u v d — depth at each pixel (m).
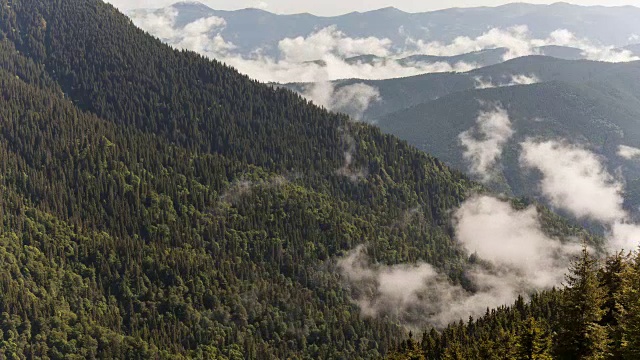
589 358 98.69
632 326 97.19
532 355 106.25
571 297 102.81
